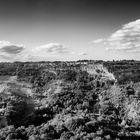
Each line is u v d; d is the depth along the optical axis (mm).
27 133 42312
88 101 74375
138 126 58688
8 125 51188
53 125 47844
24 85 88688
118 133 48594
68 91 79188
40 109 62750
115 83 91500
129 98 76625
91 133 42656
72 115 57344
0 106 60062
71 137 40500
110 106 71938
